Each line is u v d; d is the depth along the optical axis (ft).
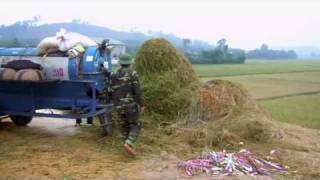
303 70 214.07
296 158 26.30
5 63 31.42
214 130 30.12
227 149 27.94
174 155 26.43
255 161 25.00
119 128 30.66
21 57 30.99
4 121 36.96
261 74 166.40
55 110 32.37
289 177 23.07
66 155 26.43
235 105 31.86
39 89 31.19
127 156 26.21
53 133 32.40
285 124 38.22
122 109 25.88
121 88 25.89
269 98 69.00
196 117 31.86
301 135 33.19
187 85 34.91
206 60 325.21
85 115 30.17
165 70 34.88
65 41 30.35
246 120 30.42
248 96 33.65
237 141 29.12
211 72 173.47
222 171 23.49
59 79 30.07
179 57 35.99
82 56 30.19
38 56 30.63
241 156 25.48
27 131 33.12
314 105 58.08
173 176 22.80
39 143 29.27
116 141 29.60
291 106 56.39
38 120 37.93
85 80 30.04
